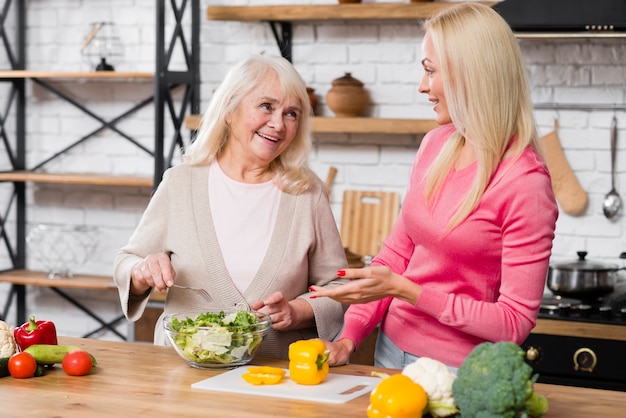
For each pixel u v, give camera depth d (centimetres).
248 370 217
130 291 253
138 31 480
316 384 212
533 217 214
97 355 238
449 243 224
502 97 218
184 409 192
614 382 357
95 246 495
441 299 218
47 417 187
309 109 268
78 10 489
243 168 269
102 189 494
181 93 473
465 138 229
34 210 507
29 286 509
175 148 475
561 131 421
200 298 262
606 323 357
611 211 416
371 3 431
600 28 371
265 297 259
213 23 465
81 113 494
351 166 452
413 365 186
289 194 268
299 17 424
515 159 218
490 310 215
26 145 504
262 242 263
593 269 379
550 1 371
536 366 366
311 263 272
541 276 216
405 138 444
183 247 264
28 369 215
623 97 414
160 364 229
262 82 258
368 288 216
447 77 220
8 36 500
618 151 416
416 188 236
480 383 172
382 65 444
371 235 447
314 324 259
